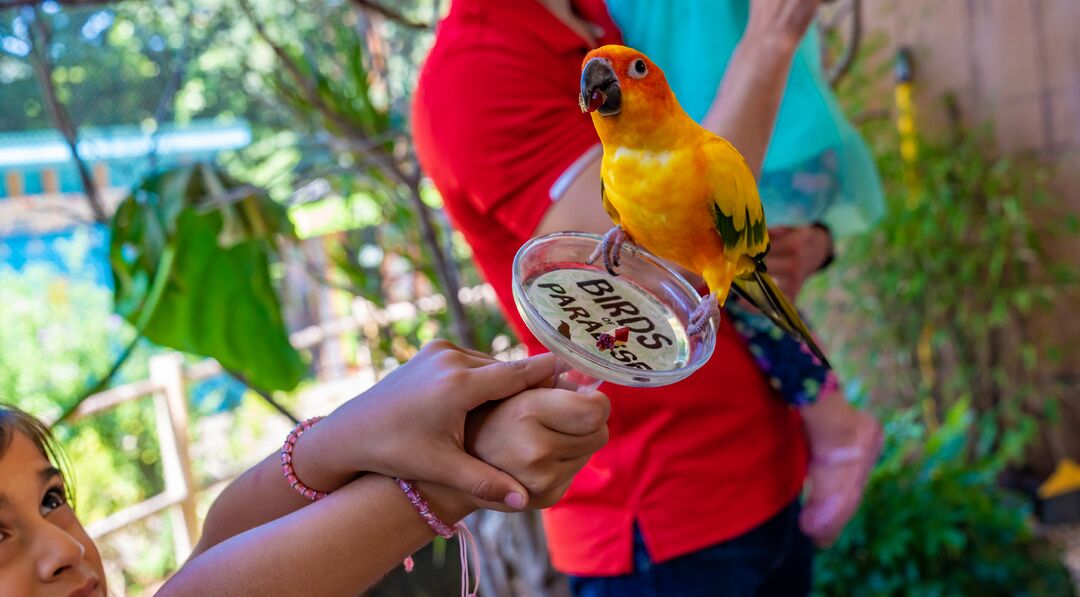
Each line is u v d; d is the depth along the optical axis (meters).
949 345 3.96
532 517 2.27
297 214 3.58
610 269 0.80
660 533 1.28
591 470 1.31
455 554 2.78
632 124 0.71
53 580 0.76
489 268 1.28
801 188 1.48
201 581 0.73
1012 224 3.68
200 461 4.14
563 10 1.18
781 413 1.41
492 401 0.76
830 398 1.53
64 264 4.70
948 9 3.79
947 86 3.84
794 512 1.44
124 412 4.16
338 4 2.82
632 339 0.74
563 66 1.11
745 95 1.04
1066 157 3.64
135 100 3.43
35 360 4.41
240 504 0.85
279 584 0.72
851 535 2.61
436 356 0.79
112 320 4.59
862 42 3.97
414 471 0.75
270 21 2.88
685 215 0.72
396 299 2.99
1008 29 3.68
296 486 0.82
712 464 1.28
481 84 1.10
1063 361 3.78
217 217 1.90
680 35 1.30
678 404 1.26
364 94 2.14
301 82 2.06
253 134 3.80
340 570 0.74
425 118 1.18
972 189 3.78
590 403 0.73
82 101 3.37
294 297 4.45
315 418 0.86
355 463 0.78
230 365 1.94
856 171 1.66
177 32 2.99
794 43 1.06
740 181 0.72
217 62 3.44
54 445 0.96
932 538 2.60
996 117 3.75
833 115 1.58
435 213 2.45
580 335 0.73
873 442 1.59
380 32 2.86
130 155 3.18
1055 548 2.95
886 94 3.96
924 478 2.83
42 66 2.03
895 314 3.98
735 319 1.32
